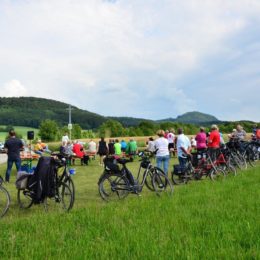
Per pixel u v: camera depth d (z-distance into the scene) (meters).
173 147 24.98
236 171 14.77
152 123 97.25
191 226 6.31
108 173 10.38
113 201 9.81
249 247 5.21
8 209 9.23
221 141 17.92
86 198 10.91
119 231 6.16
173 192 10.54
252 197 8.91
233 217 6.82
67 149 23.05
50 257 5.02
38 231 6.44
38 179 8.73
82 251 5.20
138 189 10.33
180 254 4.86
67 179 8.81
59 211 8.55
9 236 6.18
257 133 21.05
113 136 92.81
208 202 8.57
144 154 10.80
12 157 15.05
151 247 5.18
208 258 4.70
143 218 7.17
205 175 13.89
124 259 4.86
